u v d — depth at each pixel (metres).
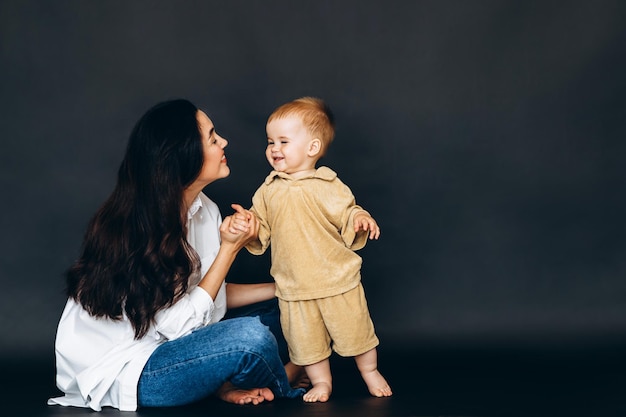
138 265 2.61
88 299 2.64
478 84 3.96
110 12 3.90
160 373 2.62
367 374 2.91
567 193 3.96
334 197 2.86
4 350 3.69
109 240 2.65
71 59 3.88
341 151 3.96
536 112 3.96
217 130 3.93
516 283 3.95
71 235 3.87
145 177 2.63
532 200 3.97
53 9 3.87
